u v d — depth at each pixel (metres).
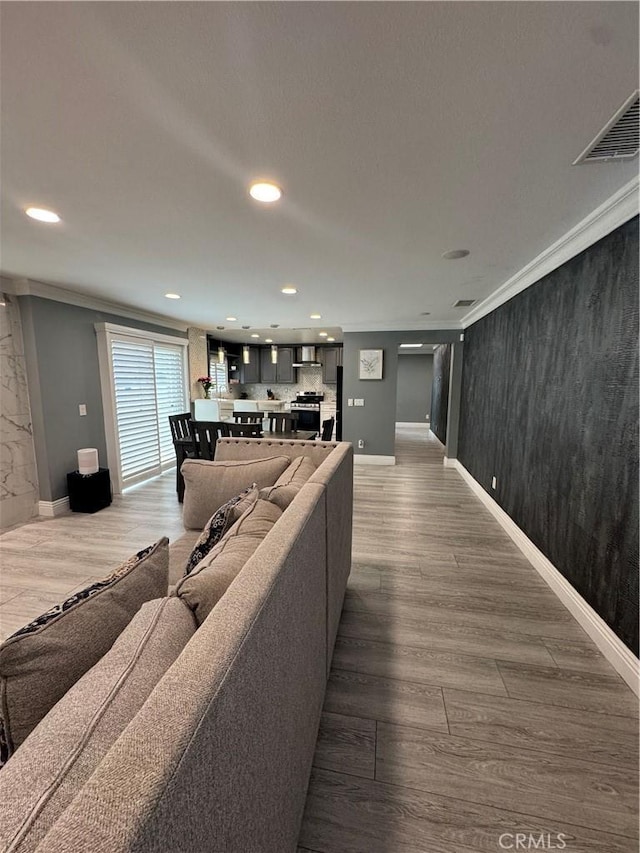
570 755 1.37
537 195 1.77
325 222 2.09
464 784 1.27
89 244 2.43
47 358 3.65
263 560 0.86
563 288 2.39
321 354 9.21
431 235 2.26
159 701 0.49
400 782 1.27
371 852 1.09
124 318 4.68
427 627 2.06
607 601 1.86
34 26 0.93
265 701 0.74
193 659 0.56
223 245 2.45
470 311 4.64
